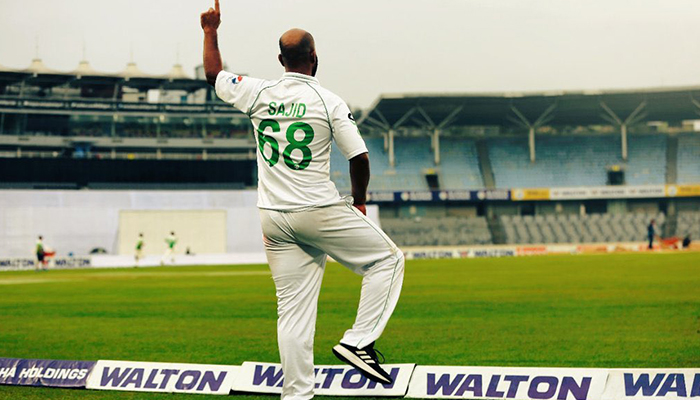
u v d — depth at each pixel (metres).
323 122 3.80
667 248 45.94
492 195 49.38
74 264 34.09
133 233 37.94
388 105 51.53
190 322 9.23
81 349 6.80
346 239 3.89
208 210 38.84
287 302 4.02
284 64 3.98
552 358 6.00
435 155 54.50
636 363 5.69
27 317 10.05
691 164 54.44
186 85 53.75
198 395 4.64
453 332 7.82
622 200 52.72
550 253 42.69
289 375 3.96
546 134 57.38
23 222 36.59
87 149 51.19
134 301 13.01
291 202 3.84
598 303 11.08
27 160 50.06
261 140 3.95
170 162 52.47
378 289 3.93
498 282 16.88
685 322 8.45
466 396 4.30
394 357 6.18
